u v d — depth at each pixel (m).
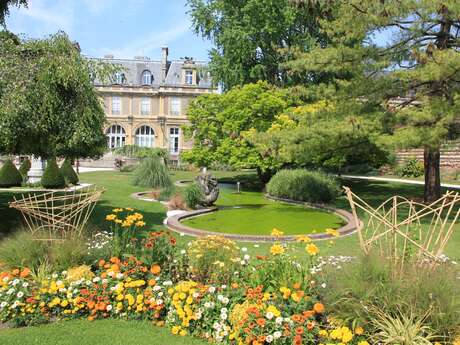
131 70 45.94
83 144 7.88
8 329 3.84
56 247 4.78
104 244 5.05
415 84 10.52
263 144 12.01
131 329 3.81
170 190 13.81
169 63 47.25
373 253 3.77
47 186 16.39
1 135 6.22
